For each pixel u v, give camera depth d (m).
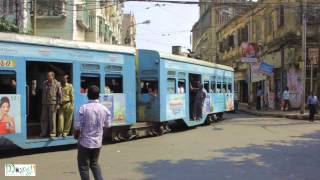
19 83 15.02
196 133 22.33
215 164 13.56
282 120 30.83
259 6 47.94
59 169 12.68
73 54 16.78
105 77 18.09
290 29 38.50
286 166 13.39
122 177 11.63
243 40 55.38
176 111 23.08
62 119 16.17
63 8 38.34
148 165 13.31
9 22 31.05
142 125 20.27
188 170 12.61
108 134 18.55
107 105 18.06
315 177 11.89
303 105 33.22
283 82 39.88
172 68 22.78
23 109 15.12
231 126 26.19
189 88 25.28
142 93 21.69
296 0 38.09
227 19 74.88
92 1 45.75
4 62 14.64
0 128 14.50
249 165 13.46
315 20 37.50
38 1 37.91
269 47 44.09
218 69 30.12
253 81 51.50
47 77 16.17
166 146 17.47
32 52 15.41
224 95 31.22
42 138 15.66
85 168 9.40
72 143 16.55
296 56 38.16
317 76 37.59
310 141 19.03
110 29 59.03
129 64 19.25
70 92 16.38
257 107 42.16
